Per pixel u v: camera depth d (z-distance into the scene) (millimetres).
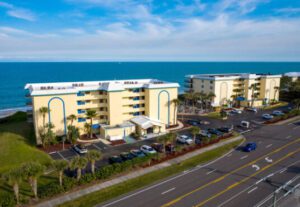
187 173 44969
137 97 79125
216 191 38312
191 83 125438
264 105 118062
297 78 152375
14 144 60875
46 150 59031
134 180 42125
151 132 73062
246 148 56219
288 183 40562
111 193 37750
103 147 61250
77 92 67750
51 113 64188
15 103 153625
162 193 37781
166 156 53188
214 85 110875
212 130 71688
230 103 114750
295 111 94125
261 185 40094
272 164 48781
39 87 71125
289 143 61906
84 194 37469
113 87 71125
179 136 66375
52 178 42969
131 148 60344
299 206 33750
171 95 81188
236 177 43156
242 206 34094
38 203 35000
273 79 123125
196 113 101688
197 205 34438
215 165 48531
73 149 59750
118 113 72750
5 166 48844
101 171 42406
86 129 70562
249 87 116312
